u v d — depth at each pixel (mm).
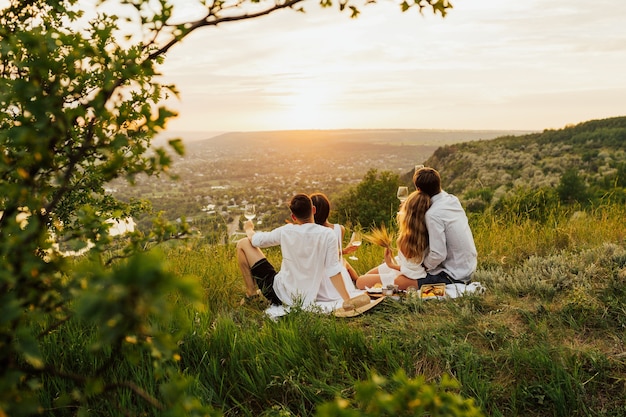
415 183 4742
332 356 3254
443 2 1939
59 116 1361
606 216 6922
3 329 1264
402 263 4723
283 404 3006
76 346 3139
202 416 1293
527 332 3613
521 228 6629
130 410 2709
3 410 1125
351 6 1950
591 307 3756
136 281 870
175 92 1505
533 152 69500
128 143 1369
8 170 1428
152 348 1294
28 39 1470
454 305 4094
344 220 20625
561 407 2871
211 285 4598
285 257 4430
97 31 1630
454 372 3182
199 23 1711
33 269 1271
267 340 3424
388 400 1124
